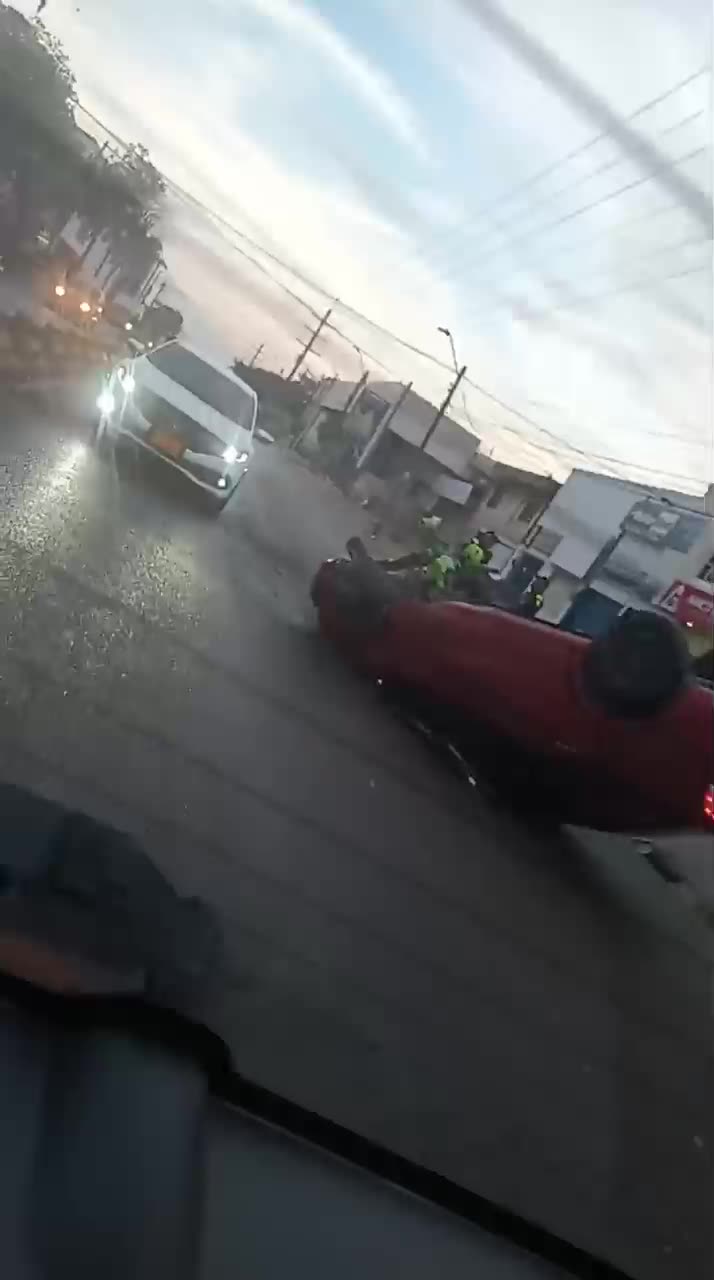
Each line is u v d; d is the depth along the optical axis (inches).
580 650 266.4
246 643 301.3
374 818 232.5
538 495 1771.7
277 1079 123.5
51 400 564.1
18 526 290.5
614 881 303.9
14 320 676.1
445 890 218.8
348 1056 137.6
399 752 283.0
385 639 311.9
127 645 245.1
